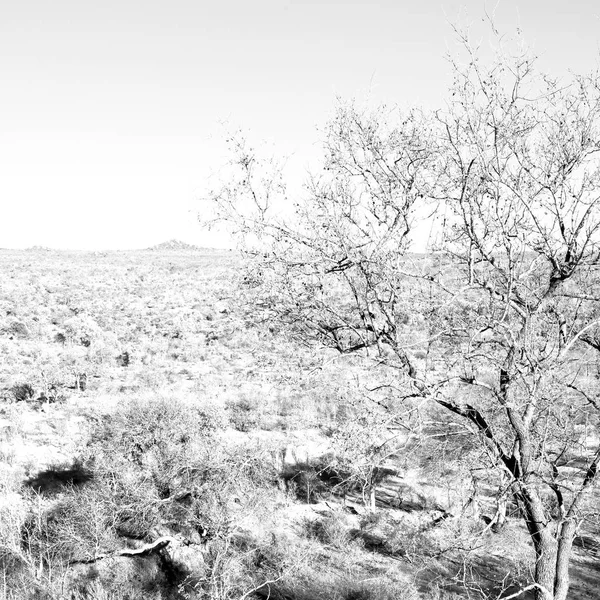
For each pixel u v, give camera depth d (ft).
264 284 16.66
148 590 46.57
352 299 18.01
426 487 59.93
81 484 63.10
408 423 18.21
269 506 58.18
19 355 146.92
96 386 119.44
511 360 17.54
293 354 17.76
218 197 16.22
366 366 17.39
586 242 17.11
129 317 194.39
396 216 16.44
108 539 50.21
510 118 16.74
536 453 19.10
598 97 17.03
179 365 136.26
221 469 53.93
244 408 93.97
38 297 219.82
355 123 16.40
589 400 18.65
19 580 44.52
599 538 47.39
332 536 54.19
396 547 49.55
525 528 39.34
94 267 333.21
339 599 43.73
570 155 17.25
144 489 52.24
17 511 54.49
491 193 16.94
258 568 49.39
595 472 18.28
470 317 18.07
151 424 55.52
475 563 45.57
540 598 18.44
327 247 16.30
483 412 19.31
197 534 52.47
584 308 19.74
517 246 17.30
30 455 78.28
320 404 88.89
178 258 413.18
